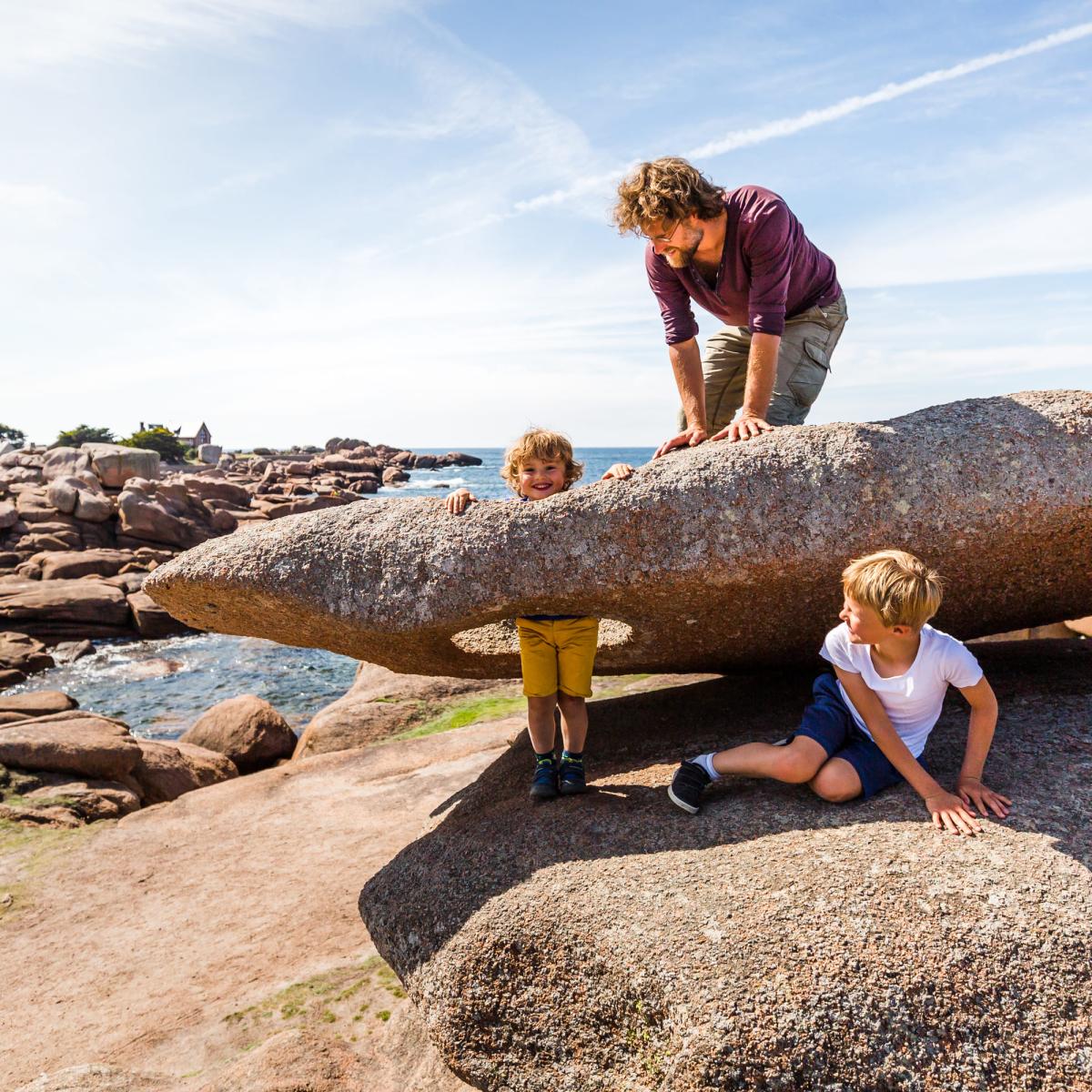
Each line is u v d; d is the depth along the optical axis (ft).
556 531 9.71
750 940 7.14
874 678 8.64
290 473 182.60
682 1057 6.81
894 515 9.24
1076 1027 6.43
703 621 10.59
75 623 55.52
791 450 9.55
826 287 12.98
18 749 21.70
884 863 7.60
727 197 11.31
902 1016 6.54
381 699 26.53
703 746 11.34
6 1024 12.05
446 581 9.83
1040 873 7.22
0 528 72.64
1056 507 9.20
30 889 16.28
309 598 10.18
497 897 8.77
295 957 13.24
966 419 9.69
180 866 16.98
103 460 94.79
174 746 25.61
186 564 10.64
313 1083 9.52
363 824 18.30
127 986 12.84
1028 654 12.69
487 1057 8.25
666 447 11.76
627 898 8.04
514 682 27.76
